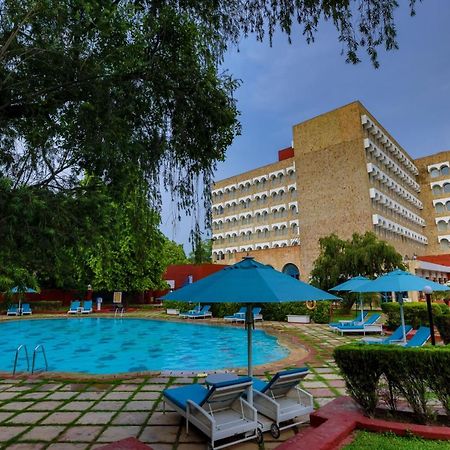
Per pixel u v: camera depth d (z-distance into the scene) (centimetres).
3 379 838
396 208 4188
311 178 4234
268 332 1756
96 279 2973
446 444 427
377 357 503
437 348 493
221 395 497
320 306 2017
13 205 296
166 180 523
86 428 538
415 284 1043
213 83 499
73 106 412
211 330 2041
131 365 1266
